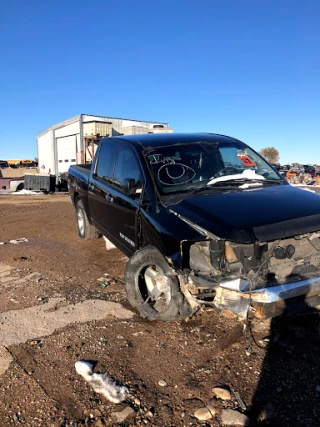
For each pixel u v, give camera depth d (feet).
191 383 9.91
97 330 12.70
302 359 10.77
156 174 14.40
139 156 15.42
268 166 16.47
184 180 14.38
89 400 9.35
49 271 18.94
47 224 31.89
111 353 11.34
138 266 13.29
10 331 12.76
